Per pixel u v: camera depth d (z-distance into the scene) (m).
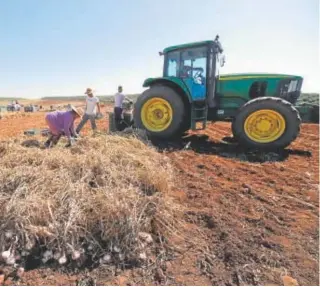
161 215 2.44
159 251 2.15
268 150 5.11
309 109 11.07
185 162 4.46
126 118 7.06
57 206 2.37
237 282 1.85
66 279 1.87
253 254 2.09
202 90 5.68
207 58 5.54
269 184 3.50
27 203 2.28
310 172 3.98
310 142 6.31
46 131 6.21
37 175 2.71
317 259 2.05
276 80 5.47
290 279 1.86
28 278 1.86
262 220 2.57
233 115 5.77
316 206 2.88
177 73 5.91
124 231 2.20
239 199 3.03
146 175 2.96
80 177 2.84
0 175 2.69
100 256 2.07
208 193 3.18
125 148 3.96
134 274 1.93
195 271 1.95
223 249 2.16
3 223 2.17
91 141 4.22
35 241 2.11
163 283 1.84
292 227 2.47
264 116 5.00
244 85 5.61
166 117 5.90
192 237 2.32
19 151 3.54
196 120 5.77
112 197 2.44
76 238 2.14
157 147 5.52
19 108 29.38
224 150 5.36
